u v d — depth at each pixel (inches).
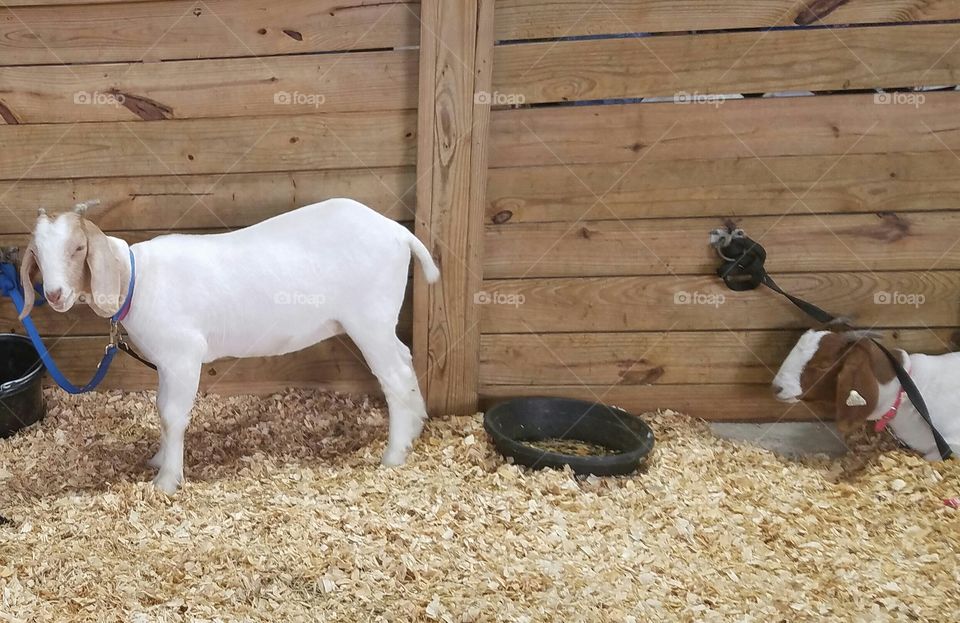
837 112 88.6
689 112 89.1
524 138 90.4
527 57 88.0
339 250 80.9
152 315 77.1
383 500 78.8
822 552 72.6
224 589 63.8
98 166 92.7
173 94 90.0
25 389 90.2
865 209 91.6
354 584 64.9
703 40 87.1
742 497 82.3
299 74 89.0
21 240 95.2
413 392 88.0
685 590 66.1
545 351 97.6
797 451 93.6
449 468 85.7
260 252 80.0
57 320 98.5
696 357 97.5
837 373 87.6
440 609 61.7
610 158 90.7
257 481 82.4
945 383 88.7
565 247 93.7
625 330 96.7
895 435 92.4
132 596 62.6
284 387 101.0
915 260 93.0
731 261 91.9
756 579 67.9
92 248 72.3
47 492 80.9
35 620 59.5
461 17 84.7
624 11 86.5
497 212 92.7
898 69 87.3
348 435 93.9
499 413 91.4
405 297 96.4
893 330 95.4
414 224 92.7
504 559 69.4
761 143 89.7
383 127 90.5
